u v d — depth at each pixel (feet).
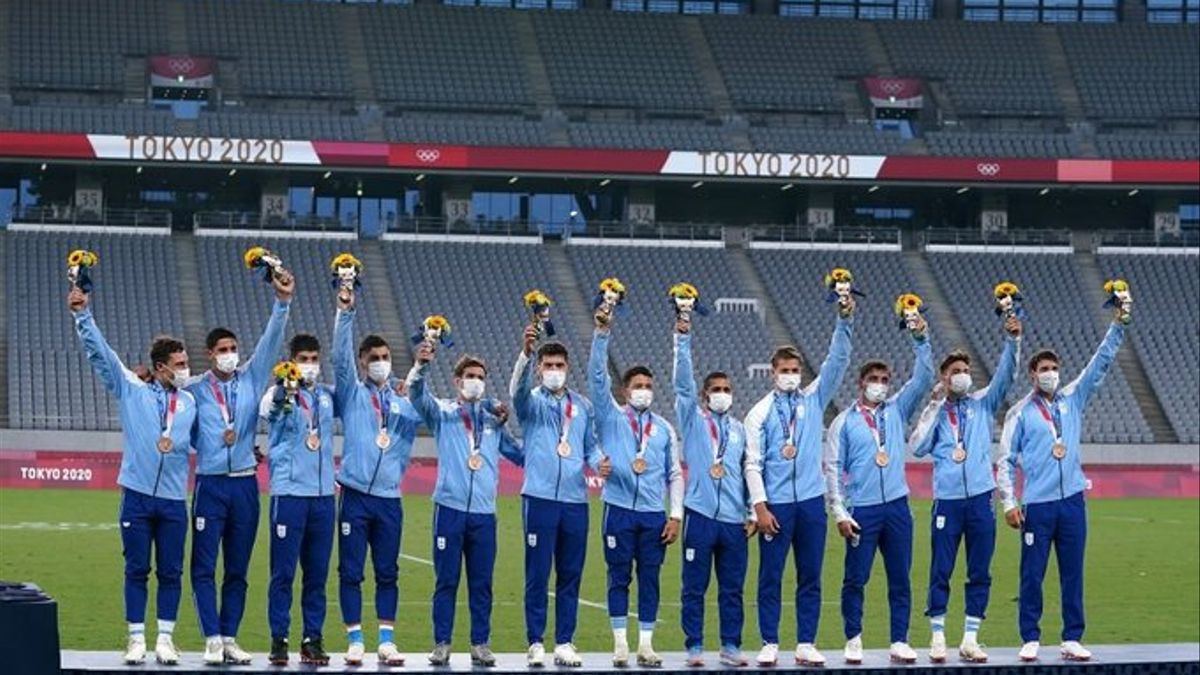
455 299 190.60
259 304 185.78
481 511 53.83
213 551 52.11
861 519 55.77
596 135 199.82
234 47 204.74
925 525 132.57
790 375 55.42
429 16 213.66
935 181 196.03
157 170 194.39
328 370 176.14
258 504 53.01
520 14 216.13
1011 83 215.10
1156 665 55.88
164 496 51.78
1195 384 189.16
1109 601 86.02
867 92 211.41
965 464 56.44
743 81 211.82
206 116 193.06
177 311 182.80
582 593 86.89
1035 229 210.38
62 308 180.75
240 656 52.70
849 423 56.08
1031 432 57.11
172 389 52.24
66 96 196.13
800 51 216.74
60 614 74.49
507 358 182.91
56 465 153.89
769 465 55.21
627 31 216.54
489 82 206.59
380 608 53.62
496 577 93.25
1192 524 134.21
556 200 203.62
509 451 55.72
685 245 203.72
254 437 52.85
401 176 196.54
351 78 203.92
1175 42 222.28
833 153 195.62
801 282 199.62
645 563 54.70
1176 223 210.18
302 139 187.83
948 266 204.13
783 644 69.51
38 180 193.16
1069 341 193.67
